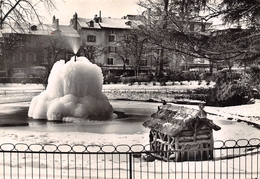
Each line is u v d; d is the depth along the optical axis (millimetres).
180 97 40969
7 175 9523
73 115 24641
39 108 25766
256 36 16000
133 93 46781
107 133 18969
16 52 74062
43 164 11070
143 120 24453
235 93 32844
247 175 9539
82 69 25922
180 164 10805
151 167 10555
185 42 16609
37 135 18219
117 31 83688
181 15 16625
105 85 60156
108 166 10812
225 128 20422
